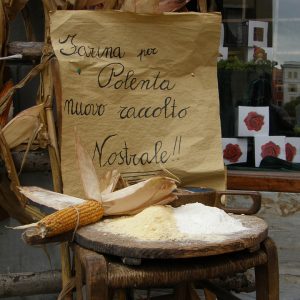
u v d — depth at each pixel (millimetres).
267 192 2816
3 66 2248
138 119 2137
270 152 3041
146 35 2115
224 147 3029
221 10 3027
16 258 2703
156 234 1580
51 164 2164
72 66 2045
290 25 3051
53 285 2398
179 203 1891
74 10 2051
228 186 2836
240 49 3047
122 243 1514
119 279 1492
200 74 2199
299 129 3049
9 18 2205
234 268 1585
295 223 2824
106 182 1980
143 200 1791
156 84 2150
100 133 2096
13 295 2391
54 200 1812
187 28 2143
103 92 2088
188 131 2184
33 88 2662
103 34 2072
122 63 2104
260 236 1611
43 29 2670
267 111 3049
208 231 1629
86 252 1551
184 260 1567
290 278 2838
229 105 3035
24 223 2375
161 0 2240
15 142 2090
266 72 3045
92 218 1700
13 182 2107
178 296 2113
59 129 2154
